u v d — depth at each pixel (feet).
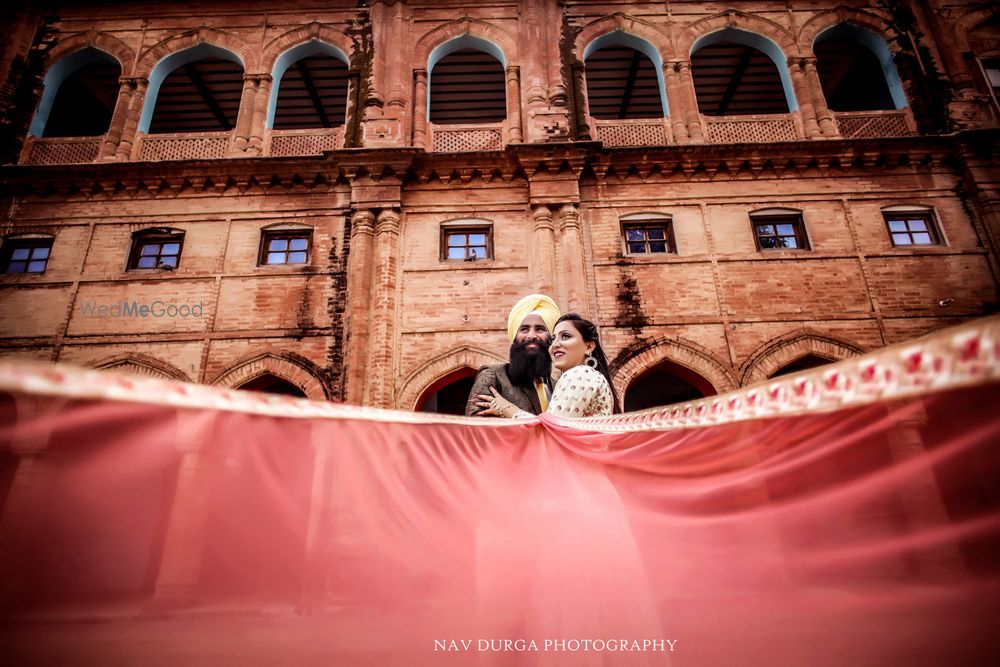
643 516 5.34
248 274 36.52
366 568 4.37
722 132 41.78
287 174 38.81
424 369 34.32
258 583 3.63
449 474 5.46
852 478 3.51
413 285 36.42
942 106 41.19
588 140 39.50
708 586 4.80
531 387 8.43
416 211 38.55
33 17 44.32
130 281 36.06
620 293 35.94
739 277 36.32
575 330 7.74
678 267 36.65
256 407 3.88
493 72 52.11
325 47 45.27
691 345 34.50
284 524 3.85
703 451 4.71
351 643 4.07
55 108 53.26
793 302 35.55
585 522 5.21
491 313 35.76
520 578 5.12
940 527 2.95
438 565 4.99
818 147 38.70
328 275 36.52
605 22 45.14
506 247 37.63
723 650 4.39
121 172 38.06
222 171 38.58
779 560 4.34
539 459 6.00
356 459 4.65
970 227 37.32
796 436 3.88
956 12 44.83
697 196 38.86
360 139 41.06
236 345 34.73
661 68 44.32
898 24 44.62
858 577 3.67
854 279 36.01
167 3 45.21
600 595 4.84
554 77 42.78
